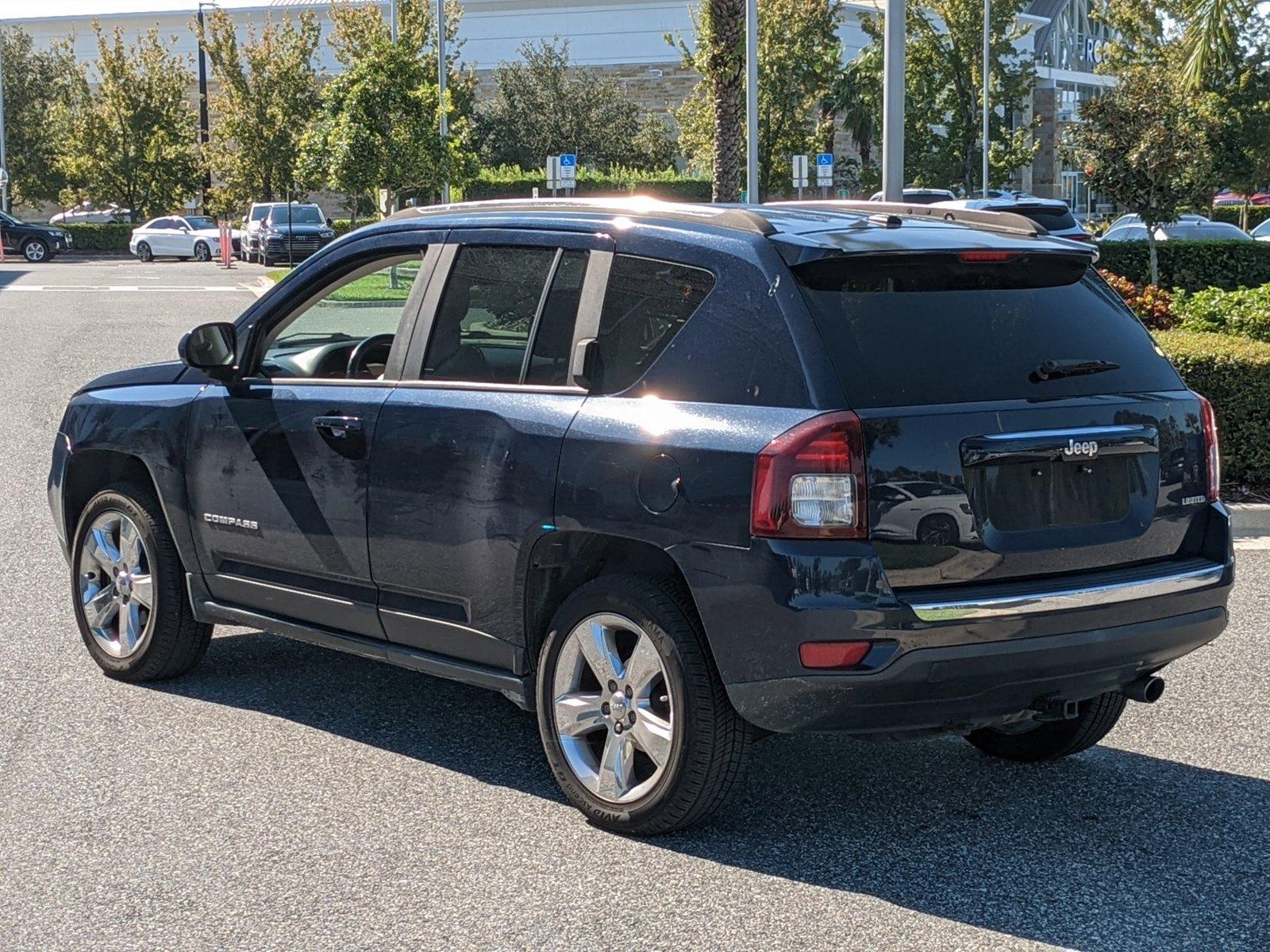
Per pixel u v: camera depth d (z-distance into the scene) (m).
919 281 4.40
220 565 5.79
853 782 5.13
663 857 4.43
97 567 6.27
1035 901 4.14
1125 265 23.72
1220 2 16.59
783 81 50.03
